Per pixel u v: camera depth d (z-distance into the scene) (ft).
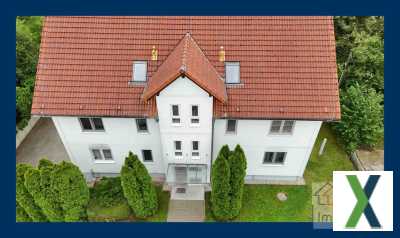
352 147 92.63
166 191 87.04
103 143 82.43
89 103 73.87
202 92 67.15
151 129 78.74
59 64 75.36
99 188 86.17
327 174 90.48
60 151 96.94
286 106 73.00
